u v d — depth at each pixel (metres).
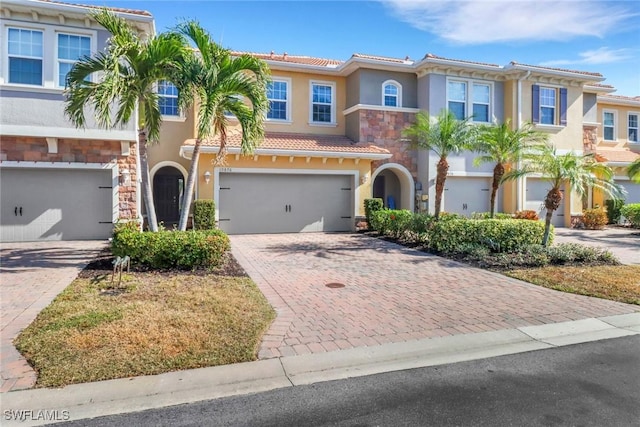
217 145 15.87
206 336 5.45
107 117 9.15
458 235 12.47
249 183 17.09
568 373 4.77
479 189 20.73
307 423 3.68
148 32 14.04
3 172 13.50
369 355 5.15
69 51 13.31
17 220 13.68
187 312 6.35
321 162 17.77
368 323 6.28
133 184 14.45
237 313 6.43
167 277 8.68
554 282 8.94
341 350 5.27
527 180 20.94
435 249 12.93
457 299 7.68
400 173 20.48
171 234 9.48
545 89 21.17
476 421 3.73
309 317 6.50
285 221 17.58
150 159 18.22
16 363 4.65
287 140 18.00
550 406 4.01
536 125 20.66
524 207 20.72
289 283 8.77
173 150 18.41
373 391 4.29
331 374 4.67
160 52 9.49
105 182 14.33
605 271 10.03
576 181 11.37
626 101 25.39
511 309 7.11
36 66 13.04
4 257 10.98
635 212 20.36
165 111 18.38
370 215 17.69
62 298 6.98
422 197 19.64
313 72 20.08
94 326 5.62
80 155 13.88
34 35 12.99
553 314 6.88
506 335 5.93
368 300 7.54
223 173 16.73
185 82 9.80
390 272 9.98
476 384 4.47
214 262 9.53
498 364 5.01
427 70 19.45
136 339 5.24
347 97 20.70
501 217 17.92
